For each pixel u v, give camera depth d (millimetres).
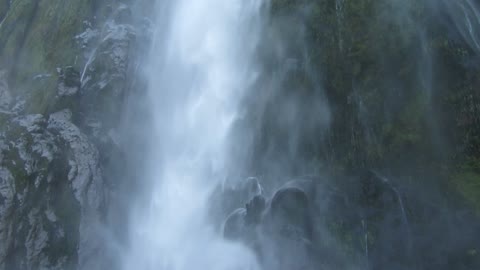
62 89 12555
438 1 10461
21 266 10156
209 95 13680
